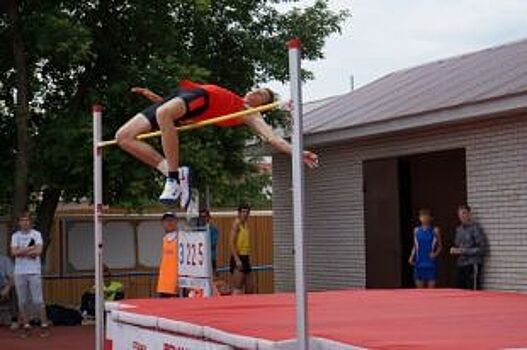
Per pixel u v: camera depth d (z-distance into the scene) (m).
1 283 15.76
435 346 3.31
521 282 12.25
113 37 17.19
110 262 22.64
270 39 18.59
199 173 16.53
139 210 20.53
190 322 4.46
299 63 3.41
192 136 16.39
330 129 15.05
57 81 17.73
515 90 11.50
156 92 16.08
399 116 13.47
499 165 12.62
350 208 15.87
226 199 27.62
